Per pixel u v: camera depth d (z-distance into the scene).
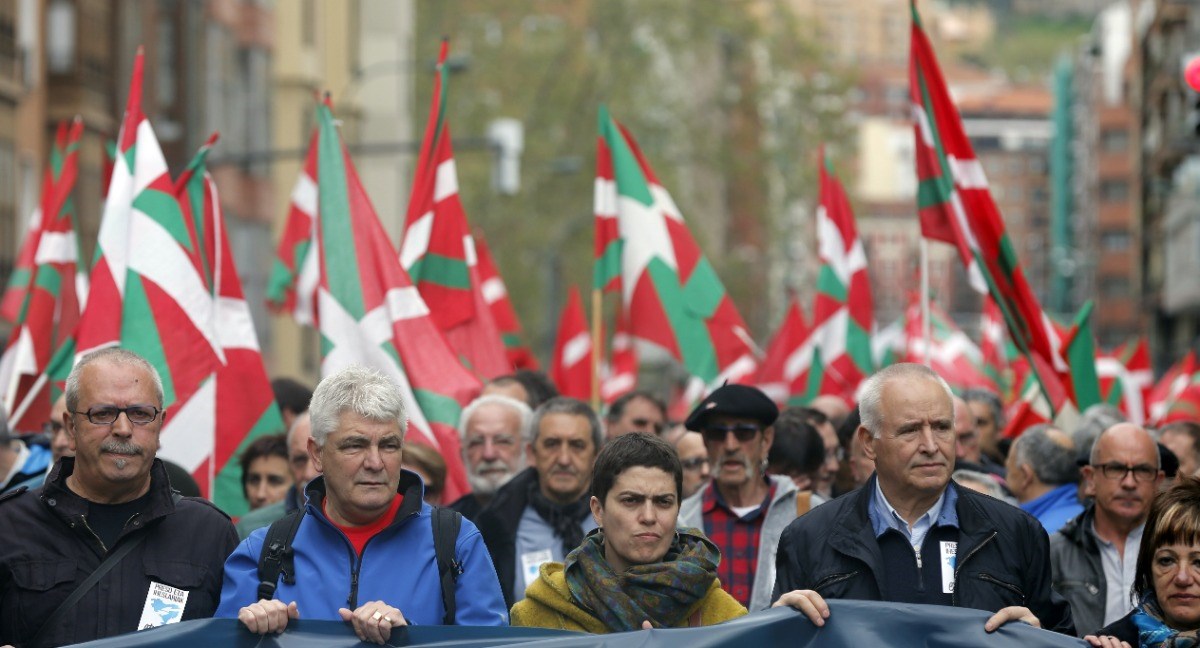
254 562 13.40
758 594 17.09
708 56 135.12
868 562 13.67
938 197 22.09
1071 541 17.28
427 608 13.28
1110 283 199.88
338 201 20.83
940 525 13.80
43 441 19.69
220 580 13.88
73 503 13.72
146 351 18.56
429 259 23.16
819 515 14.11
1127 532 17.00
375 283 20.62
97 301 18.81
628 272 25.81
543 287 111.25
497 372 23.33
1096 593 16.95
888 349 42.97
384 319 20.48
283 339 83.38
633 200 25.80
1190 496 13.39
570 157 113.31
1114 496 16.80
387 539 13.40
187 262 18.89
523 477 18.20
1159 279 131.12
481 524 17.95
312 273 24.25
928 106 22.09
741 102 120.12
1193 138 32.56
